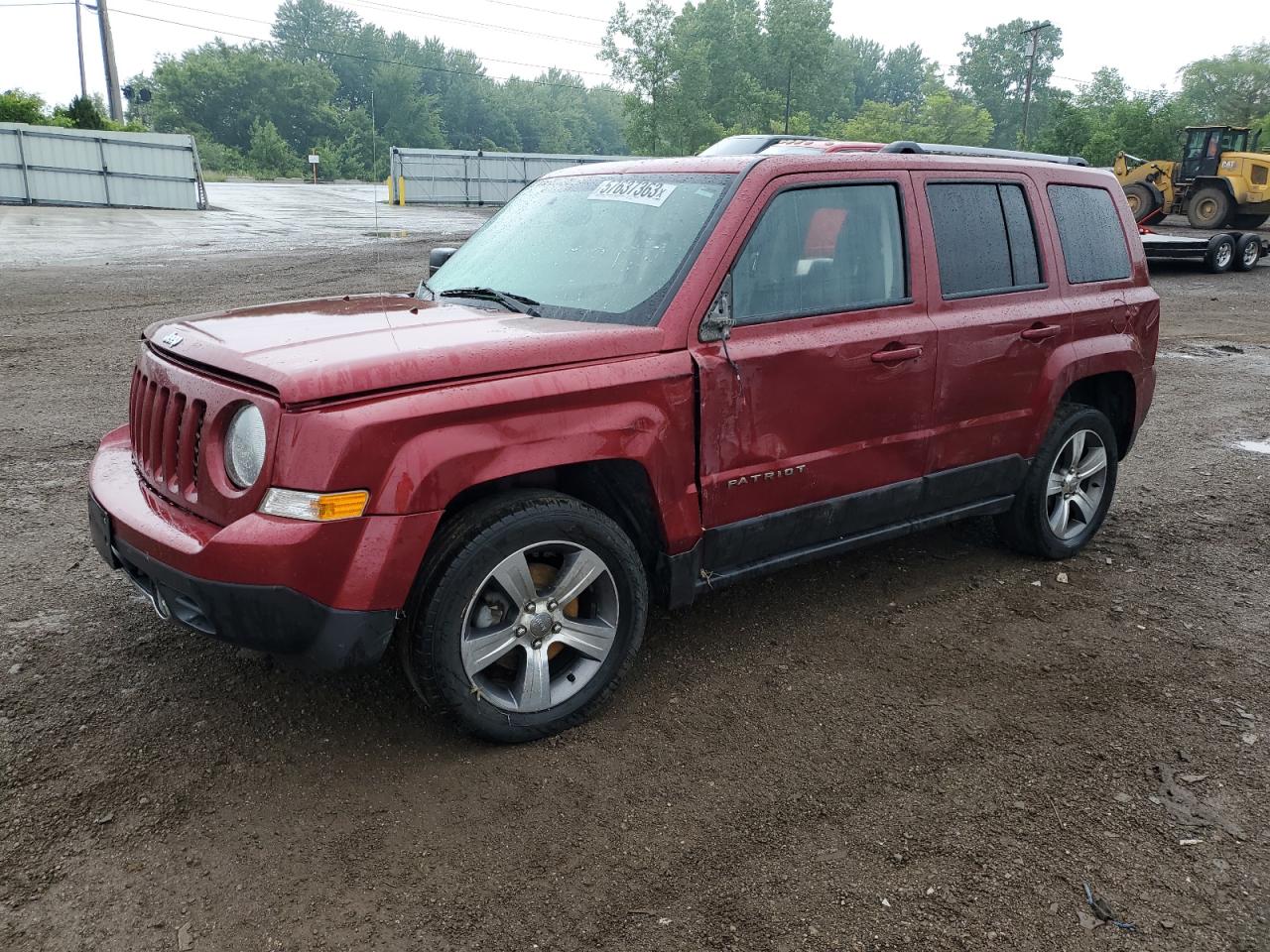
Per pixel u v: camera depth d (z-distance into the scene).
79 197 34.47
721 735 3.47
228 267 18.14
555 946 2.49
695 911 2.62
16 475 6.09
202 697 3.58
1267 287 18.11
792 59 93.44
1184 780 3.28
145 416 3.46
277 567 2.80
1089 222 5.07
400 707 3.57
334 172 97.94
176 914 2.55
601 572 3.40
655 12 79.19
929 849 2.90
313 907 2.60
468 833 2.91
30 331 11.21
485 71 143.88
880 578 4.91
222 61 119.75
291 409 2.81
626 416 3.30
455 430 2.99
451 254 4.81
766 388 3.64
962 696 3.79
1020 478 4.78
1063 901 2.70
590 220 4.06
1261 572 5.12
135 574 3.31
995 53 141.25
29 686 3.61
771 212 3.72
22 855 2.74
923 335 4.11
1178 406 9.07
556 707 3.40
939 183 4.31
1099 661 4.09
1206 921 2.64
